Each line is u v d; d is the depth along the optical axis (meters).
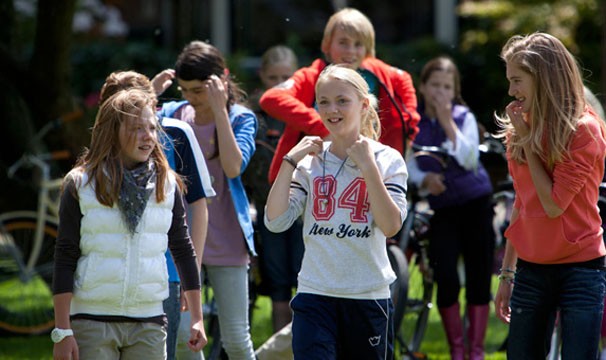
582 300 10.41
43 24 18.92
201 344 10.26
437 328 19.66
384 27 36.34
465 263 15.68
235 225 12.78
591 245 10.48
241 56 33.12
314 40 36.47
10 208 19.56
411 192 15.36
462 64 32.41
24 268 19.00
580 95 10.36
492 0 32.06
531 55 10.29
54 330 9.46
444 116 15.74
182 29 37.12
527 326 10.74
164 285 9.95
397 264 14.31
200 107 12.72
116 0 37.00
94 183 9.59
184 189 10.49
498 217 19.78
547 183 10.34
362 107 10.60
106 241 9.57
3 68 19.23
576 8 30.38
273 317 15.27
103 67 33.97
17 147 19.50
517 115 10.48
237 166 12.37
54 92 19.36
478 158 15.70
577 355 10.32
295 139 13.45
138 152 9.75
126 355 9.83
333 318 10.05
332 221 10.09
